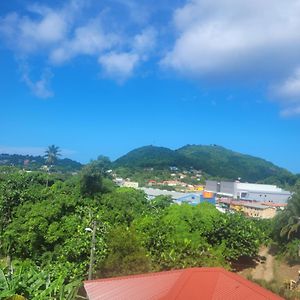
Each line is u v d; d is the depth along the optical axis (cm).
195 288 1694
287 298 2970
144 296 1733
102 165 6606
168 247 3778
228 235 4169
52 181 6625
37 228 3834
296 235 4528
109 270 3127
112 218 4375
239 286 1711
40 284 2342
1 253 3941
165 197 6925
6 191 4825
